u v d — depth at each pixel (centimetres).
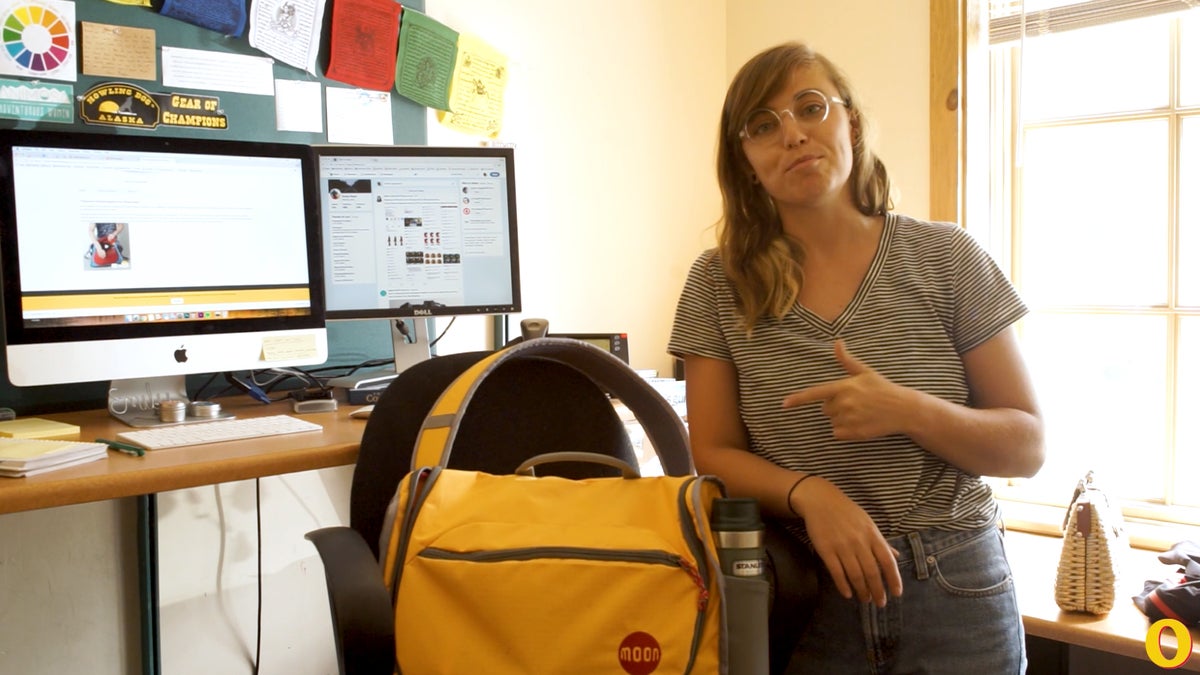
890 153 239
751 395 121
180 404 140
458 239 177
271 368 167
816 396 106
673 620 85
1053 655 187
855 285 120
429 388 116
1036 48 229
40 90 146
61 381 135
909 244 120
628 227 247
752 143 120
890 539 110
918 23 232
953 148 225
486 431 115
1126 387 222
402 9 190
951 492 113
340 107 183
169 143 146
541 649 86
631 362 249
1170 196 214
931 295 116
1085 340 227
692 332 125
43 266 135
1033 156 231
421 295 175
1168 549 204
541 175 222
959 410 107
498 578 87
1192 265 213
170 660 162
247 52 170
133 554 157
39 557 147
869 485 112
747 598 89
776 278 118
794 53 122
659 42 254
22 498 96
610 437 120
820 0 251
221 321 150
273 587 177
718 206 279
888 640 109
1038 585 184
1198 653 150
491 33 209
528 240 218
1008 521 224
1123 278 222
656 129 255
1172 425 216
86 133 138
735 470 116
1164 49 213
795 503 109
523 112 217
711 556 87
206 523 166
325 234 169
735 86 124
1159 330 217
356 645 84
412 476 95
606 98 239
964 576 110
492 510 94
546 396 118
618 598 86
